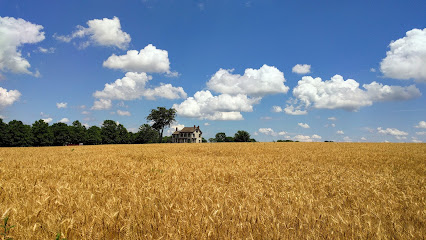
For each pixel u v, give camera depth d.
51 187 6.49
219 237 3.92
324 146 36.47
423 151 27.19
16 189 6.14
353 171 11.73
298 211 5.03
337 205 5.69
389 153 23.62
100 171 9.84
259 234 3.96
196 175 9.11
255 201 5.70
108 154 20.41
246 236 3.96
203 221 4.26
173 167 11.21
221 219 4.44
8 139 78.44
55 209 4.73
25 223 4.00
